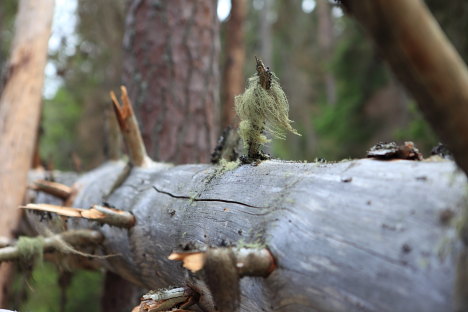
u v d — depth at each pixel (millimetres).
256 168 1753
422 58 790
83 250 2832
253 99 1657
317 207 1283
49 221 3029
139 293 3990
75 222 2945
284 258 1284
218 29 4496
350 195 1226
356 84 10055
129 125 2820
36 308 5410
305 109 16172
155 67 4164
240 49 5848
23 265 2615
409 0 768
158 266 2156
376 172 1237
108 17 7688
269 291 1337
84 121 9938
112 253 2654
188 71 4195
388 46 803
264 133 1860
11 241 2803
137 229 2285
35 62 3910
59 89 11414
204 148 4203
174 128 4105
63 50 6543
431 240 987
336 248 1149
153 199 2299
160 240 2072
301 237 1264
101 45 8094
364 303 1047
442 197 1030
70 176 4016
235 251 1293
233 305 1268
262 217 1462
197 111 4195
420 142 6543
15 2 7812
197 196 1937
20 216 3607
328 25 15938
